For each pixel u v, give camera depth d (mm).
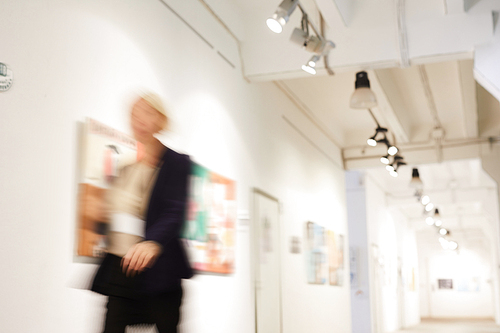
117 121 3404
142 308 2588
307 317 7594
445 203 15477
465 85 7469
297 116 7949
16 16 2646
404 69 7824
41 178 2730
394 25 5262
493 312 27219
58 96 2896
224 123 5164
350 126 10570
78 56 3084
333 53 5410
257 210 5809
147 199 2732
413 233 23578
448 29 5102
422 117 9953
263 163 6250
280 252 6594
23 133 2637
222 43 5254
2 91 2525
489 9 5012
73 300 2895
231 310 5000
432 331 15828
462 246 28203
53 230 2785
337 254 9680
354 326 12672
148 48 3861
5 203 2502
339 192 10414
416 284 23250
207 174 4594
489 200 15039
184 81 4395
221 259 4805
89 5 3217
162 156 2818
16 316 2525
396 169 9578
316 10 5508
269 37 5695
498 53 4922
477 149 9961
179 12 4359
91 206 3008
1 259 2461
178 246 2684
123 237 2793
